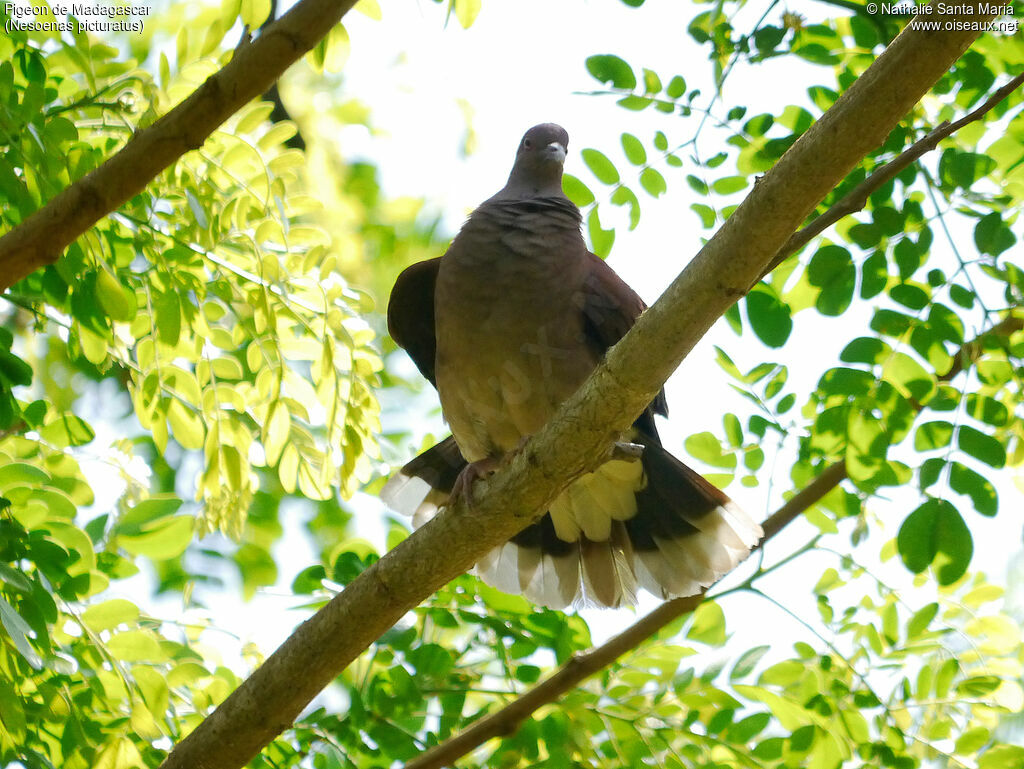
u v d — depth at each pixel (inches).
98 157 344.8
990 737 375.9
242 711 289.0
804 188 239.0
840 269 354.6
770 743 367.2
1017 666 384.8
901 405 346.3
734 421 398.9
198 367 370.9
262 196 371.9
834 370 352.8
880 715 376.2
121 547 381.4
